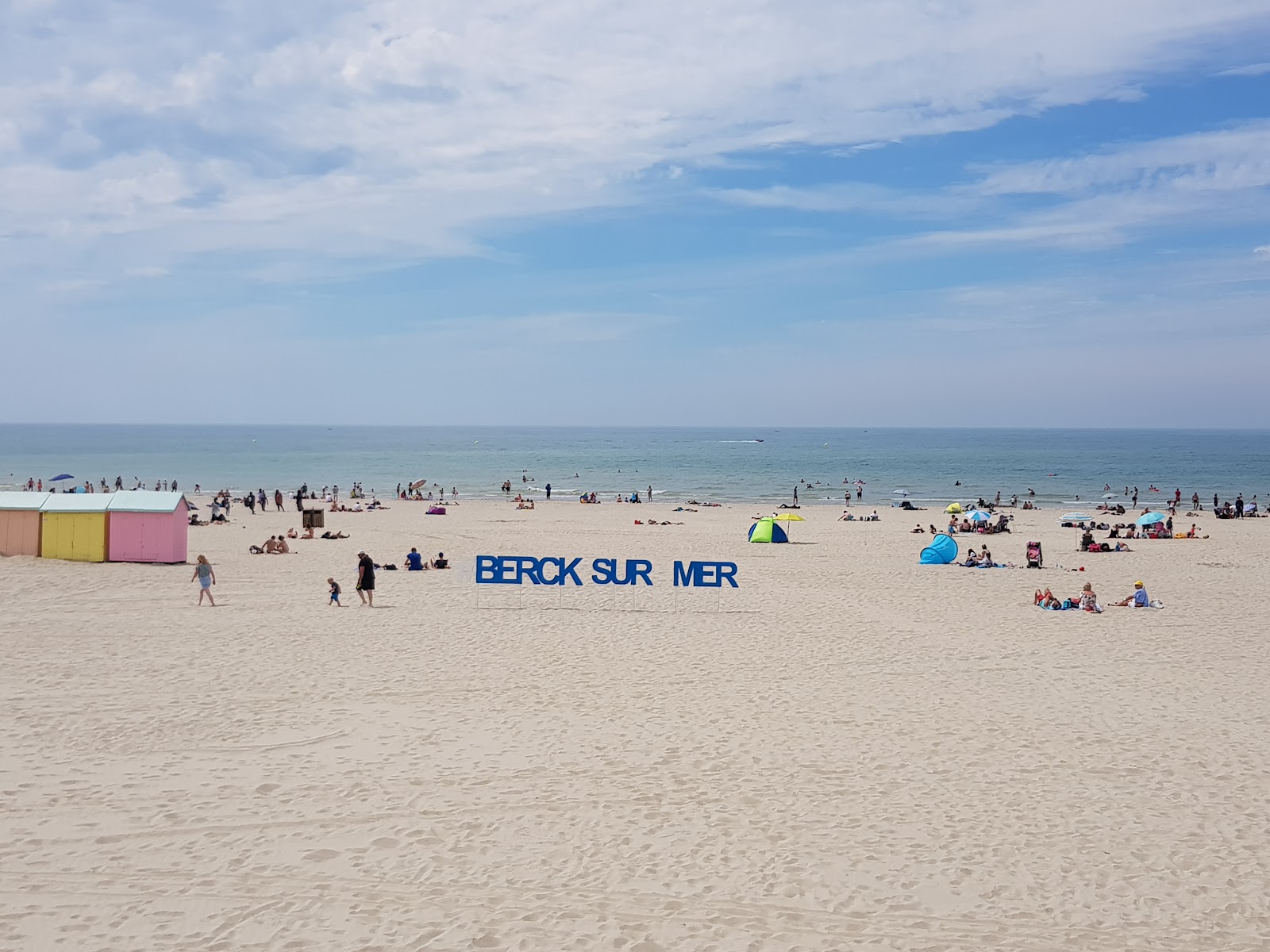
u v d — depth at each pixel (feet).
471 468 388.57
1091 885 26.81
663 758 37.60
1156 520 140.87
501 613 72.43
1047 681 51.49
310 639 61.21
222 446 626.23
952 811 32.27
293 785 34.17
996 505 205.87
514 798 33.06
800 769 36.50
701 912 25.11
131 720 41.96
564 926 24.29
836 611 74.59
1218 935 24.16
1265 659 57.72
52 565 93.25
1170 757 38.29
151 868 27.32
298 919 24.50
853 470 400.26
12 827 29.99
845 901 25.76
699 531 147.95
